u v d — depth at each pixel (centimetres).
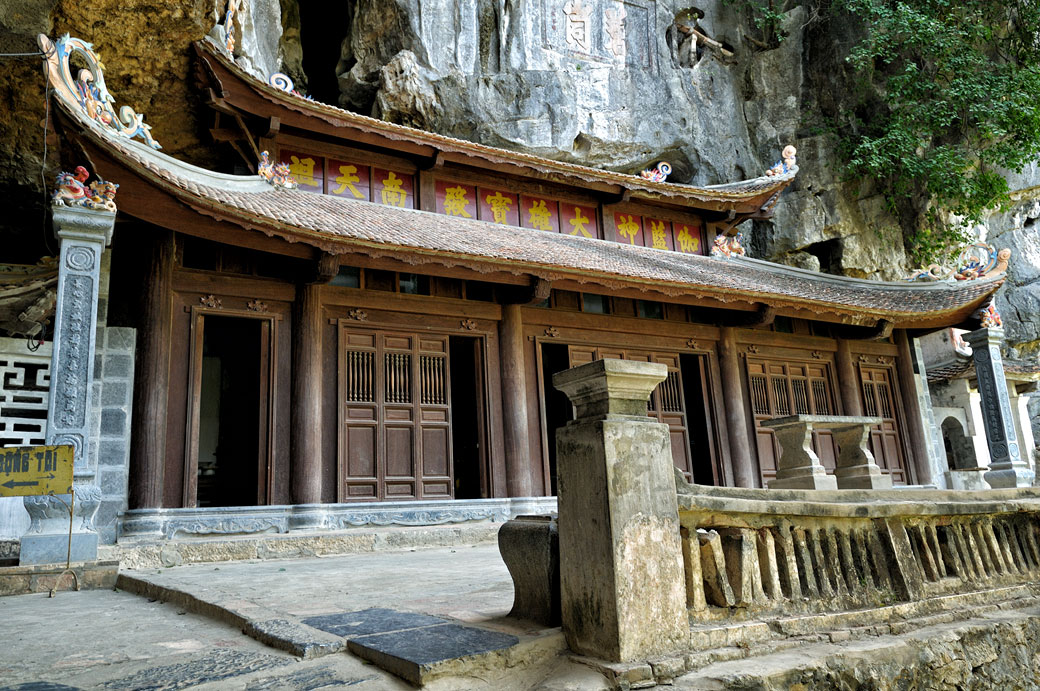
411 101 1773
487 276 1194
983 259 1620
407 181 1420
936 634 428
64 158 903
